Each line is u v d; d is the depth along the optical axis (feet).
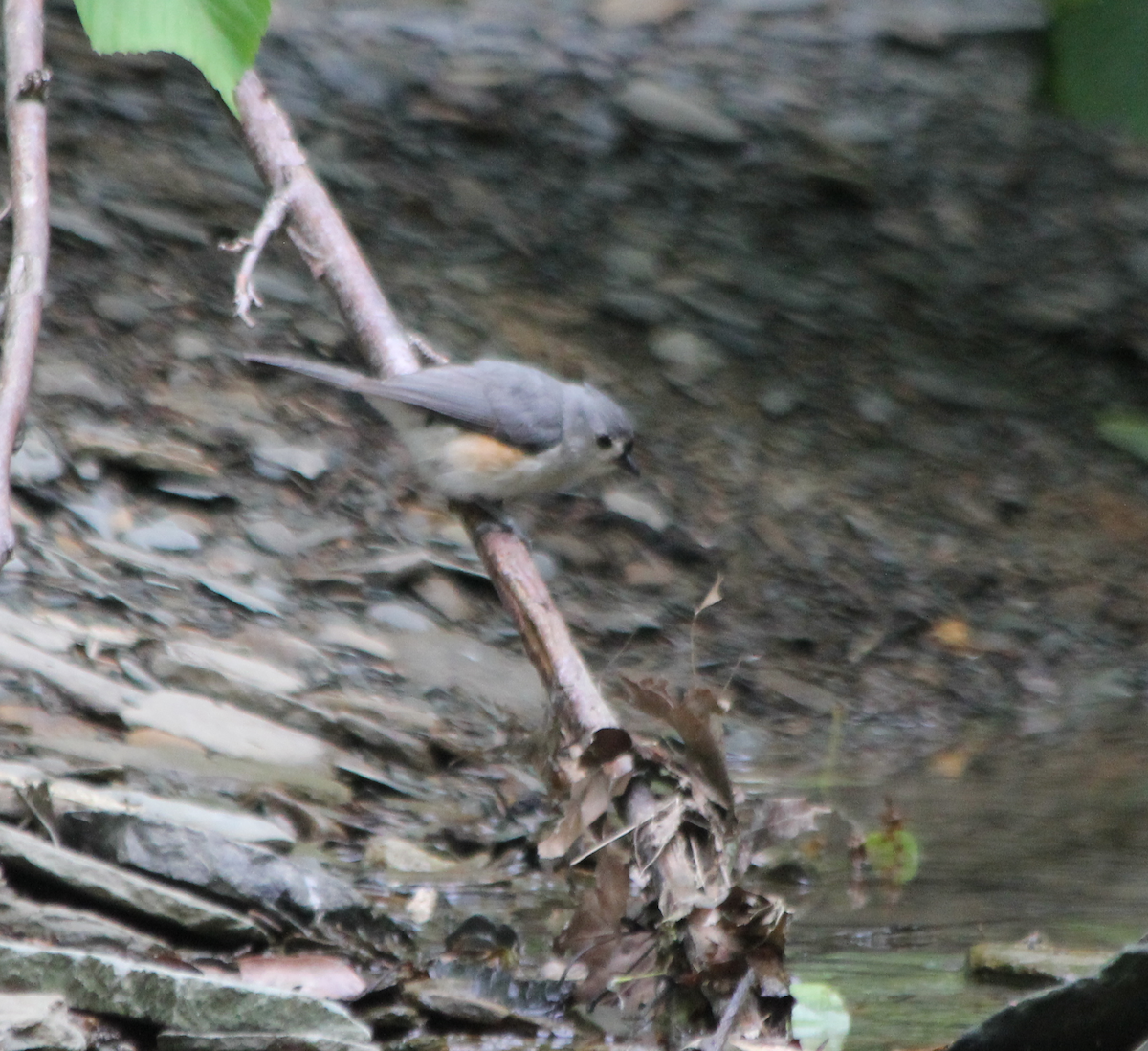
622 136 65.67
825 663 42.78
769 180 65.67
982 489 53.26
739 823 19.43
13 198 16.12
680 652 41.37
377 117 62.75
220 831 24.06
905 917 24.14
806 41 73.77
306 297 49.11
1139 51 67.62
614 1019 18.56
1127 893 25.80
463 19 70.28
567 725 20.31
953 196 66.95
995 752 37.99
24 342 15.28
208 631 34.04
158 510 38.65
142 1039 16.28
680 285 58.90
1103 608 48.55
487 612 39.29
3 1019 14.84
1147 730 40.68
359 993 18.66
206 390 43.70
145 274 47.80
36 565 33.76
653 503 47.29
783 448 52.70
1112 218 68.03
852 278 62.03
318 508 40.98
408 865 25.12
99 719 27.89
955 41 74.49
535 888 24.29
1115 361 61.21
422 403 25.62
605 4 73.72
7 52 16.98
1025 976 20.95
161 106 56.95
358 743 30.66
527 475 26.76
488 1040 18.03
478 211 59.52
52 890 18.85
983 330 61.31
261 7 13.21
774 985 18.37
